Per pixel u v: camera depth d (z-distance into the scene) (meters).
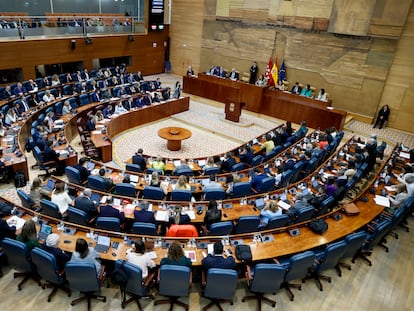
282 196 7.47
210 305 5.30
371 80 15.16
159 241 5.62
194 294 5.55
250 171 8.91
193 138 13.61
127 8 22.06
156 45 22.48
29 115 11.64
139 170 8.72
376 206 7.40
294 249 5.75
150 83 16.64
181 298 5.44
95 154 11.10
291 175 8.84
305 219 6.86
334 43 15.74
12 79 16.17
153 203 6.86
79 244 4.80
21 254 4.99
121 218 6.35
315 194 7.85
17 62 15.38
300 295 5.72
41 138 9.73
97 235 5.69
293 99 15.75
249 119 16.17
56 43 16.72
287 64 17.61
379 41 14.52
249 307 5.39
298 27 16.66
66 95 14.13
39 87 14.45
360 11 14.64
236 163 9.66
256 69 18.75
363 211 7.16
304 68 17.06
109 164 10.78
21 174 8.61
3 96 12.66
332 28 15.59
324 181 8.48
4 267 5.74
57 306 5.13
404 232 7.87
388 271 6.52
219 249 5.03
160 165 9.05
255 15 18.02
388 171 9.46
